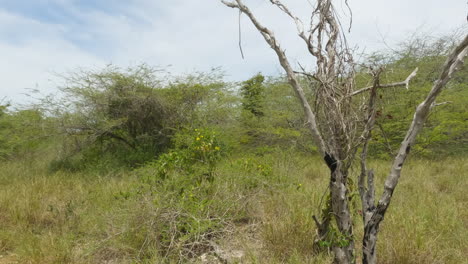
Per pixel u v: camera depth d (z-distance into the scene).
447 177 7.69
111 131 10.10
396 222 4.33
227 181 5.16
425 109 2.60
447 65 2.42
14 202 5.86
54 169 10.00
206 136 6.05
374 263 2.93
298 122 11.87
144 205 4.31
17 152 11.95
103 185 7.21
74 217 5.21
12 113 10.77
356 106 3.16
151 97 10.05
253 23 2.90
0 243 4.43
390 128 10.38
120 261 3.97
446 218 4.69
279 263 3.67
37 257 4.00
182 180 4.94
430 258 3.63
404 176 7.80
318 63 3.09
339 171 3.02
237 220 4.97
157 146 10.53
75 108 9.92
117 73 10.06
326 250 3.66
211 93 11.02
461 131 11.12
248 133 12.87
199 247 4.13
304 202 5.21
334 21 3.06
